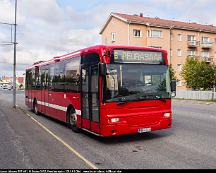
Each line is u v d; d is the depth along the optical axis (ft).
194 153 25.26
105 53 28.81
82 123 33.71
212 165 21.67
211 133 34.78
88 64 31.96
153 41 175.01
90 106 31.37
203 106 83.15
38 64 56.34
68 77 38.52
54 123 45.70
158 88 30.81
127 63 29.50
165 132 35.60
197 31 193.16
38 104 55.93
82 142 30.83
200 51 196.24
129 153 25.79
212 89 150.10
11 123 45.65
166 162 22.65
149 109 30.14
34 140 32.12
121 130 28.73
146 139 31.58
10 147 28.76
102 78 28.58
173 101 113.91
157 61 31.12
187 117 51.65
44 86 51.21
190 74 154.40
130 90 29.30
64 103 40.06
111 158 24.18
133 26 169.89
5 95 172.24
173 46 183.73
